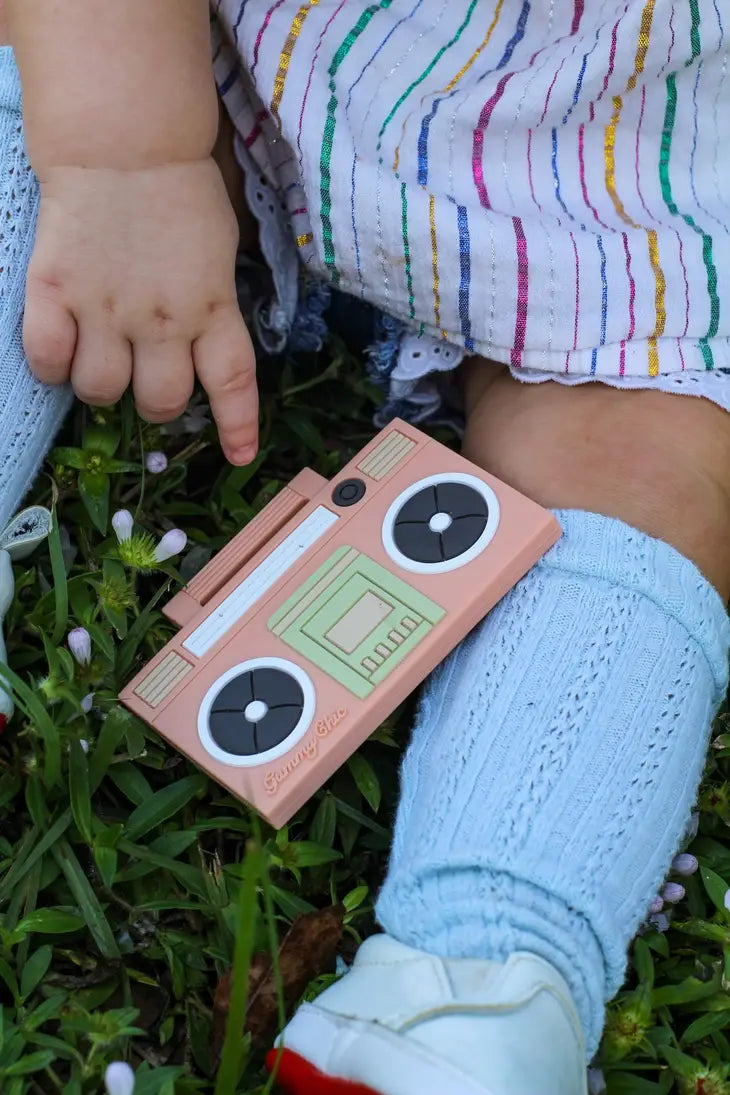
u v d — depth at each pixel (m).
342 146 0.52
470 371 0.56
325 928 0.48
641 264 0.52
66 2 0.50
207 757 0.48
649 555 0.49
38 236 0.50
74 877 0.48
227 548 0.52
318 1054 0.44
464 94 0.53
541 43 0.53
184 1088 0.46
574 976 0.45
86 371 0.51
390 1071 0.43
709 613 0.50
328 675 0.49
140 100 0.50
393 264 0.52
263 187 0.55
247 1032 0.47
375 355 0.56
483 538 0.50
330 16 0.53
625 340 0.52
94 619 0.52
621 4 0.52
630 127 0.53
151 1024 0.48
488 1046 0.43
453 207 0.51
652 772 0.48
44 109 0.50
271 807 0.48
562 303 0.52
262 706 0.49
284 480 0.58
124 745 0.51
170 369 0.51
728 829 0.53
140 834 0.49
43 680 0.50
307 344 0.59
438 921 0.46
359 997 0.45
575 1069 0.45
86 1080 0.46
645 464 0.51
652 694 0.48
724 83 0.53
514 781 0.47
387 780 0.52
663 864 0.48
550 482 0.51
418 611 0.49
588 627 0.49
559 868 0.46
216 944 0.49
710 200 0.54
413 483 0.51
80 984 0.48
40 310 0.50
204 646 0.50
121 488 0.56
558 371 0.52
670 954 0.51
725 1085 0.48
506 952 0.45
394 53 0.53
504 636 0.49
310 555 0.51
